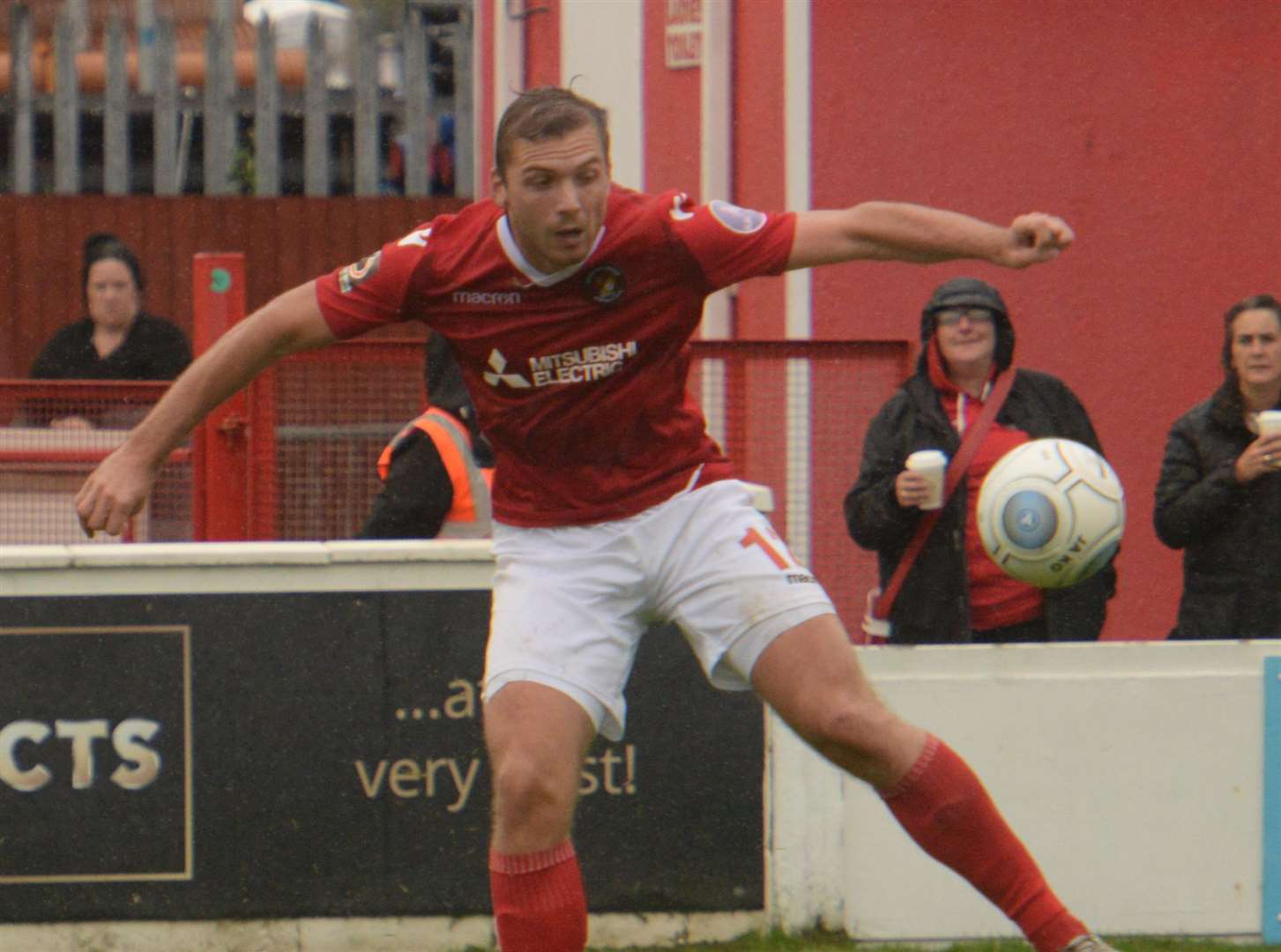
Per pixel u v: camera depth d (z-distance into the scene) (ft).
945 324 68.39
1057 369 101.50
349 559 62.13
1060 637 67.21
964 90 102.17
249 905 62.28
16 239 165.68
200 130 177.27
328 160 171.12
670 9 115.14
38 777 61.93
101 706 61.93
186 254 165.68
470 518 64.80
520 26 135.03
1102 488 64.13
